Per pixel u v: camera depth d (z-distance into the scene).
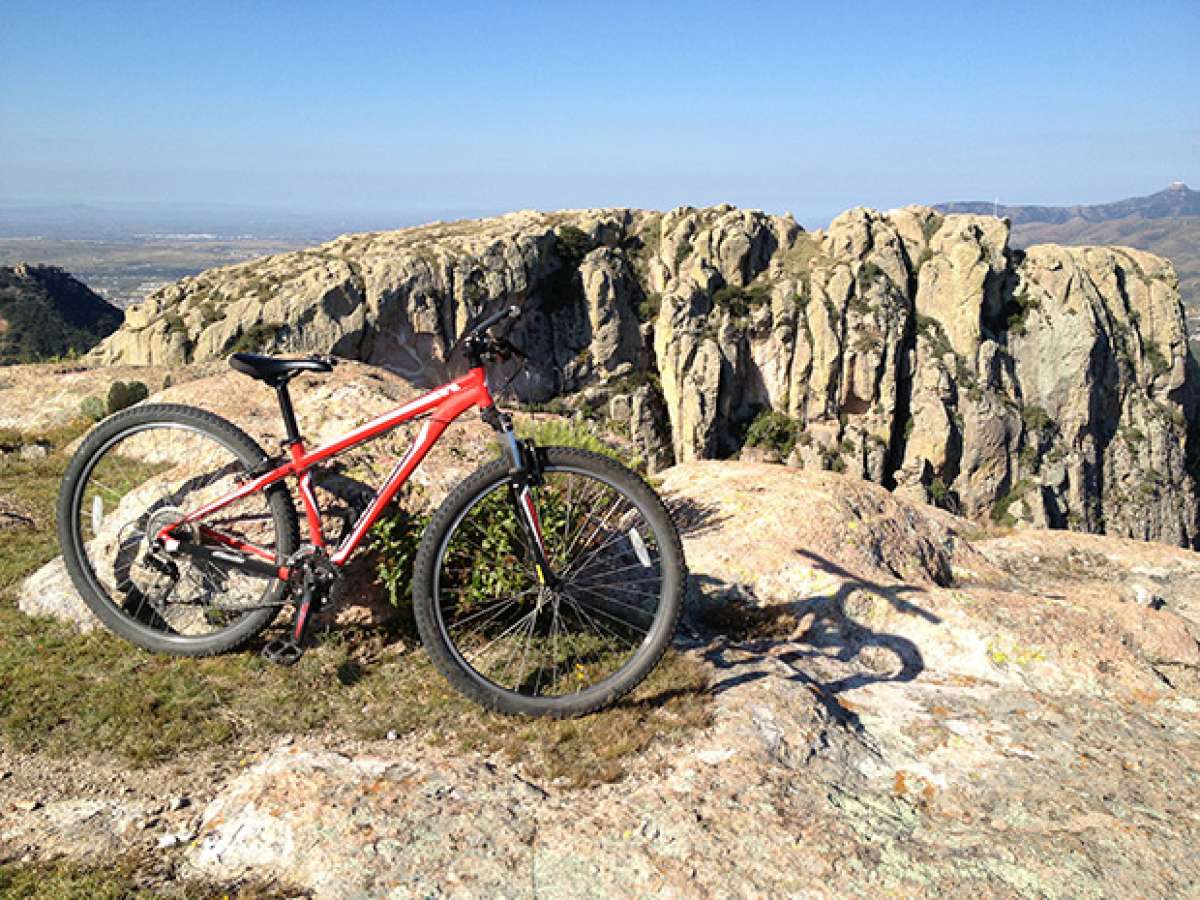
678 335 107.69
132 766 3.66
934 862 3.14
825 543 6.22
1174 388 113.31
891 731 4.25
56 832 3.23
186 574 4.38
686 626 5.45
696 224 115.75
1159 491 109.94
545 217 121.44
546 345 107.50
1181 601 7.32
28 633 4.73
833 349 105.69
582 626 4.93
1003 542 8.28
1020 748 4.11
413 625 4.91
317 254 109.06
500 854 3.05
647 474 8.06
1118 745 4.20
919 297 111.25
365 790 3.34
